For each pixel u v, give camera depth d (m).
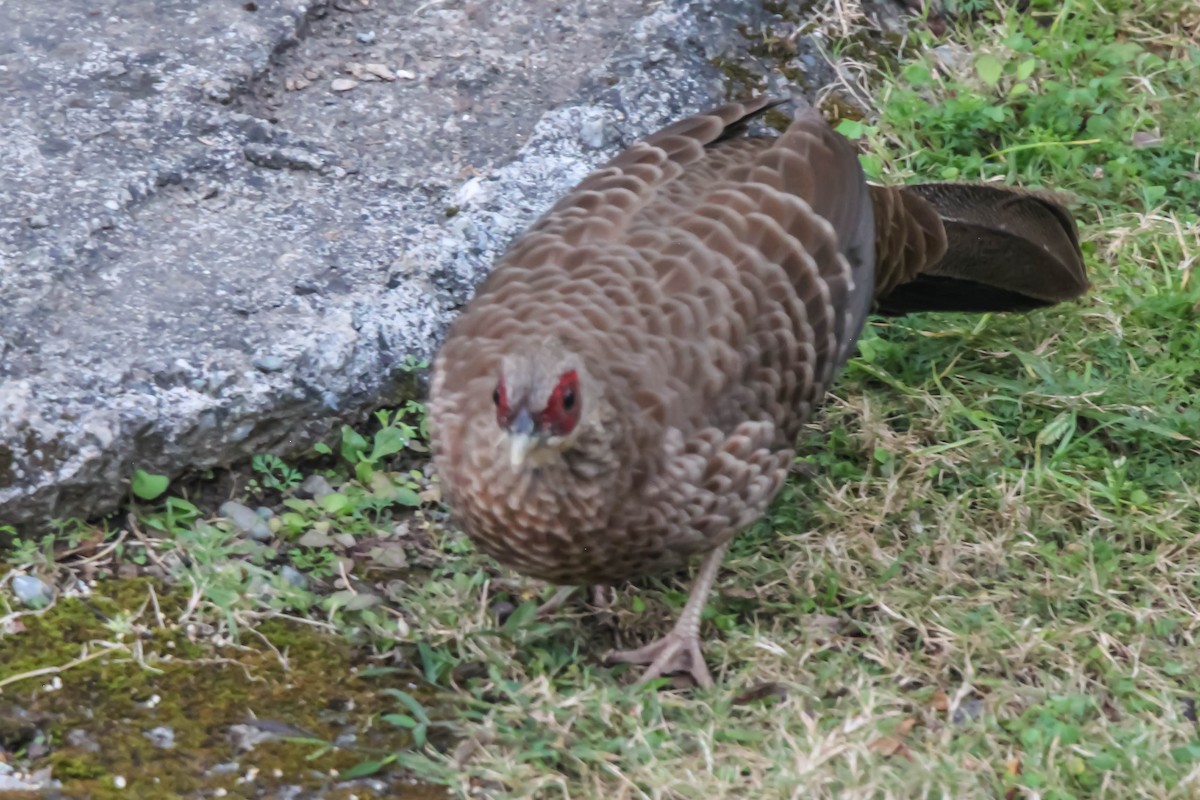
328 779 8.26
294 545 9.81
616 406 8.25
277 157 11.91
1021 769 8.45
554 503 8.28
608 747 8.41
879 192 10.00
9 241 10.71
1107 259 12.20
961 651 9.23
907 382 11.28
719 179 9.41
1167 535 10.05
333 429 10.33
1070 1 13.99
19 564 9.27
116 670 8.75
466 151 12.35
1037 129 13.04
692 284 8.80
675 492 8.54
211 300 10.59
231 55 12.59
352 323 10.52
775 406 8.98
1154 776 8.35
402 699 8.64
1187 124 13.16
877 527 10.14
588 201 9.35
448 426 8.52
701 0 13.38
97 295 10.51
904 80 13.52
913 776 8.16
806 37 13.52
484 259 11.17
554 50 13.36
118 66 12.34
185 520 9.77
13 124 11.66
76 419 9.52
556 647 9.23
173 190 11.53
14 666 8.68
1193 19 14.26
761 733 8.51
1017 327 11.65
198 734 8.44
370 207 11.70
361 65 13.04
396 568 9.76
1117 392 11.02
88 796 8.02
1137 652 9.27
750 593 9.69
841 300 9.30
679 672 9.15
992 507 10.38
